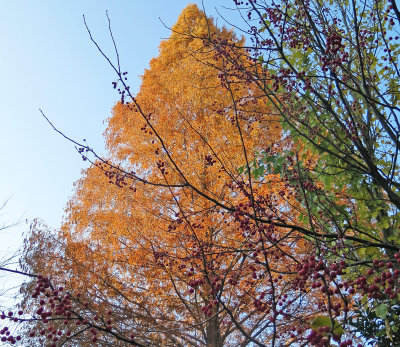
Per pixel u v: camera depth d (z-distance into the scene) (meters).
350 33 5.22
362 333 4.56
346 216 4.32
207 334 6.79
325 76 4.32
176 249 7.17
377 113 4.45
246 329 7.82
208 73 9.53
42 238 8.45
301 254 5.94
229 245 6.39
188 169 7.86
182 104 9.35
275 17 4.76
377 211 4.66
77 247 8.30
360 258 4.66
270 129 8.45
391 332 4.25
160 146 8.84
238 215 3.78
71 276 7.87
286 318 3.75
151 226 7.55
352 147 4.83
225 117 8.36
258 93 8.62
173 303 7.54
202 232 6.61
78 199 9.22
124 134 9.86
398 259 2.87
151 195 8.04
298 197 4.62
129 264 7.77
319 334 2.11
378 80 5.22
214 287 3.14
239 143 7.95
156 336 7.19
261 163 4.72
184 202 7.56
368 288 2.88
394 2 3.81
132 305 7.54
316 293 5.99
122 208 8.21
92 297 7.49
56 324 6.92
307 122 4.92
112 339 6.86
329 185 4.71
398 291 2.76
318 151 4.92
